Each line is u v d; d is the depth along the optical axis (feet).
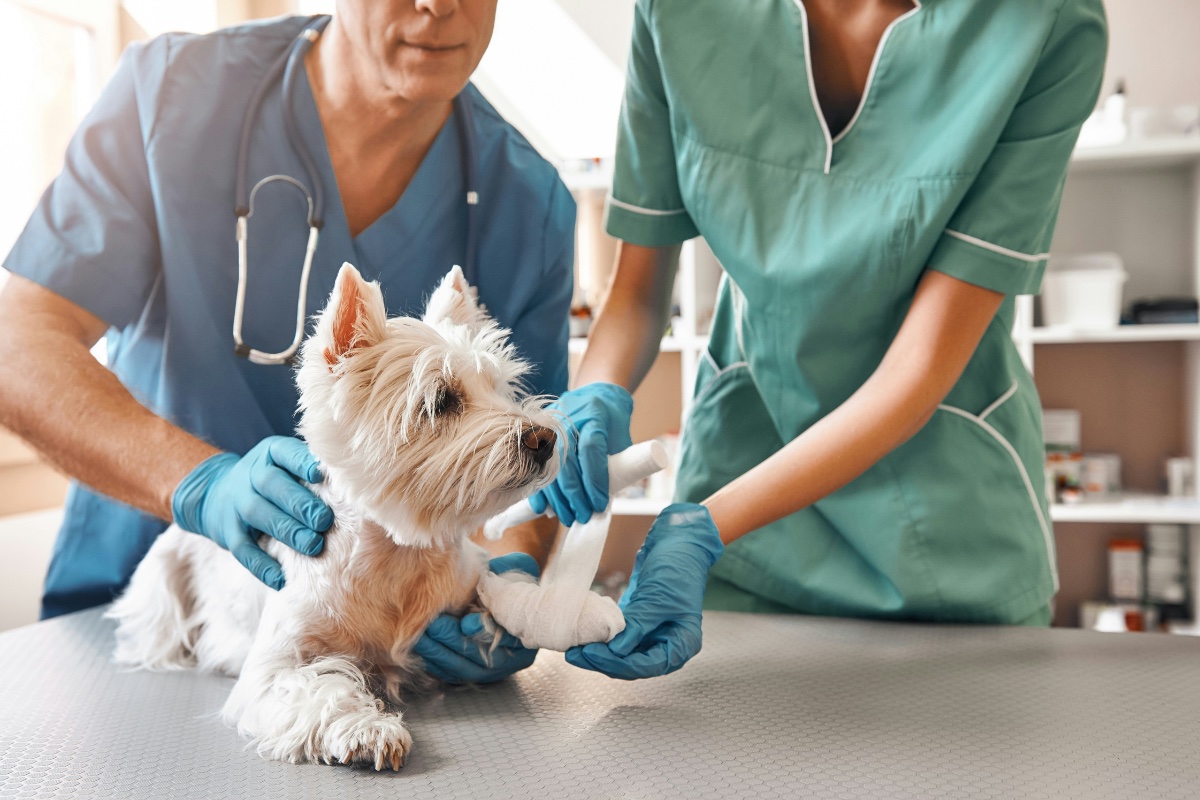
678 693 2.54
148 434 2.88
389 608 2.48
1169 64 8.39
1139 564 8.47
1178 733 2.18
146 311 3.51
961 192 2.99
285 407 3.52
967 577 3.28
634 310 3.78
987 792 1.86
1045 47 2.94
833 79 3.37
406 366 2.34
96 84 7.49
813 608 3.51
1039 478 3.52
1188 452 8.54
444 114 3.62
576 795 1.87
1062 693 2.48
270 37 3.63
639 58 3.56
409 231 3.66
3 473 6.38
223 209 3.43
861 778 1.94
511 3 9.20
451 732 2.27
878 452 2.90
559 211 3.92
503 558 2.95
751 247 3.32
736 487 2.94
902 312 3.22
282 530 2.43
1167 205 8.66
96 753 2.14
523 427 2.37
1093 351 8.82
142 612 2.97
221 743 2.21
